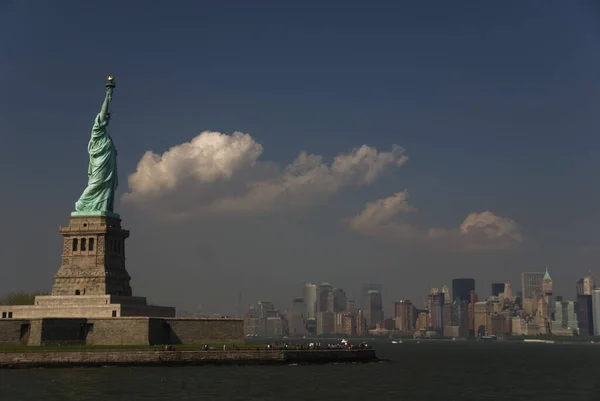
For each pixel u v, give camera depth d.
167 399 155.12
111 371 199.38
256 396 163.12
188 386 174.25
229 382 183.75
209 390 169.12
